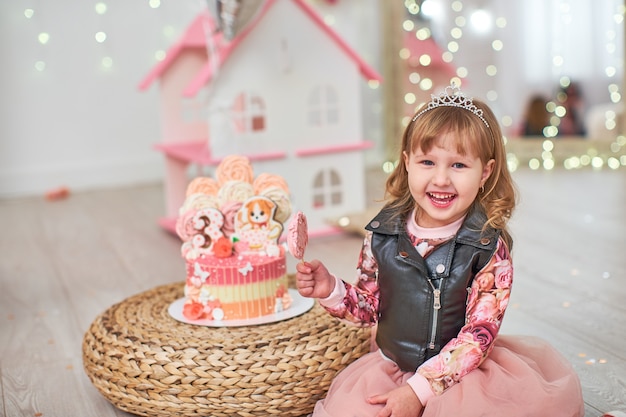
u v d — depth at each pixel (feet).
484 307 4.13
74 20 13.32
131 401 4.75
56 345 6.21
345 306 4.38
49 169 13.46
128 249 9.39
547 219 10.07
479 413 3.92
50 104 13.37
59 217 11.44
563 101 13.98
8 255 9.29
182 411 4.63
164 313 5.47
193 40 10.02
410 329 4.29
